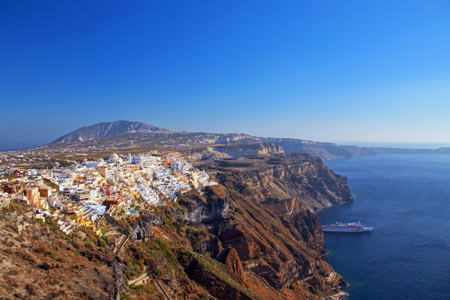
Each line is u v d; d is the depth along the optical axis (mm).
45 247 76000
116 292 75875
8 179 125000
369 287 189625
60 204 112500
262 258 184125
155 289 101000
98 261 85125
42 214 92062
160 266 116375
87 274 73188
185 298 114125
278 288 174125
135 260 109188
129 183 184625
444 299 172625
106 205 138125
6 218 77500
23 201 94875
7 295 54125
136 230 132750
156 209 168375
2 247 66500
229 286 130125
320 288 188875
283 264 185625
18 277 59812
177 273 125688
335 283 193625
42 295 58438
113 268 86000
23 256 67188
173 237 156125
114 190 158875
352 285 193250
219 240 181500
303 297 178500
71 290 63844
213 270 137625
